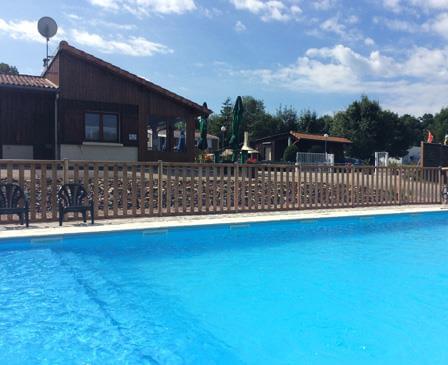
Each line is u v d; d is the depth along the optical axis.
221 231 8.91
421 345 3.93
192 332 4.16
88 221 8.81
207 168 10.08
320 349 3.83
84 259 6.80
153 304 4.90
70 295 5.15
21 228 7.89
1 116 16.53
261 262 6.86
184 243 8.07
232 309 4.79
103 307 4.78
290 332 4.18
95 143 17.22
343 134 57.69
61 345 3.81
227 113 75.81
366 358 3.66
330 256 7.32
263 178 10.74
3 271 6.07
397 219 11.10
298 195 11.23
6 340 3.90
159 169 9.60
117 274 6.07
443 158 18.70
